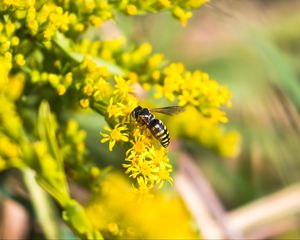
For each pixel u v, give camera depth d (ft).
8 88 1.04
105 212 1.05
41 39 1.03
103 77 1.04
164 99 1.20
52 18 1.03
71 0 1.06
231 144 1.26
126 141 1.02
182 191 1.26
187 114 1.24
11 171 1.20
